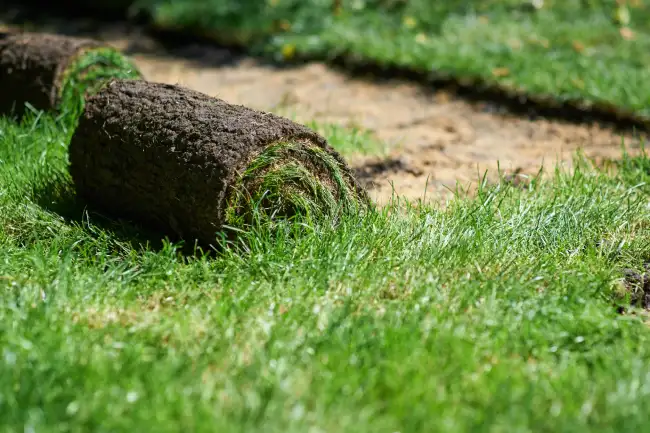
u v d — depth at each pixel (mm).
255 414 4352
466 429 4320
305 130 6500
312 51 12961
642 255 6570
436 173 8812
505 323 5332
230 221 6273
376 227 6570
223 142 6258
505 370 4805
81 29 15242
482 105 11109
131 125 6762
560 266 6188
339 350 4926
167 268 6098
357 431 4266
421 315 5340
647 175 8336
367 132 9898
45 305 5332
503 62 11664
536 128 10328
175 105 6730
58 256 6234
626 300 5883
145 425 4242
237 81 12289
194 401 4469
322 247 6199
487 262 6109
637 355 5055
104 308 5555
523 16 13867
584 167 8562
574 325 5332
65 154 8148
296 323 5301
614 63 11602
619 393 4594
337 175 6680
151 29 14844
